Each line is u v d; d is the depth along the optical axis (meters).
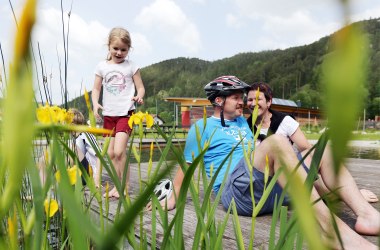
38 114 0.38
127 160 0.65
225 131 2.92
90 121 0.68
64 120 0.62
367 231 1.94
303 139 3.16
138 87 4.20
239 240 0.83
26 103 0.12
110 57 4.23
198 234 0.74
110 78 4.03
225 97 2.96
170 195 2.29
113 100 4.00
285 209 0.75
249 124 3.18
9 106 0.12
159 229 1.92
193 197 0.78
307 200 0.14
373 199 2.64
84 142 2.65
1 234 0.23
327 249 0.14
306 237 0.14
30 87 0.12
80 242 0.24
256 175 2.27
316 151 0.38
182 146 0.50
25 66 0.12
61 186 0.18
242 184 2.38
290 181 0.14
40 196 0.33
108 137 0.71
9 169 0.13
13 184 0.14
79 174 0.59
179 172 2.25
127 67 4.18
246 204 2.42
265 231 2.09
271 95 3.19
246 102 3.24
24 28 0.12
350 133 0.10
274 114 3.21
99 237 0.16
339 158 0.10
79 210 0.17
